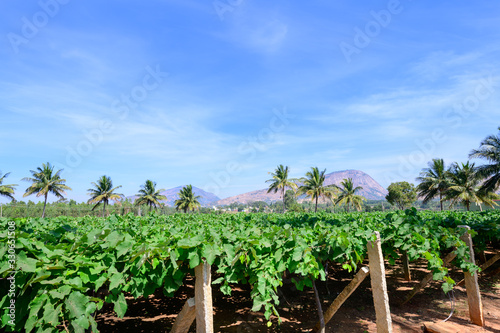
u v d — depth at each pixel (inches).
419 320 252.4
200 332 138.5
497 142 1347.2
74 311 110.7
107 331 240.1
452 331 217.5
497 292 323.9
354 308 283.3
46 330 109.0
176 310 290.2
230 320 260.4
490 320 245.8
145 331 240.1
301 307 288.4
